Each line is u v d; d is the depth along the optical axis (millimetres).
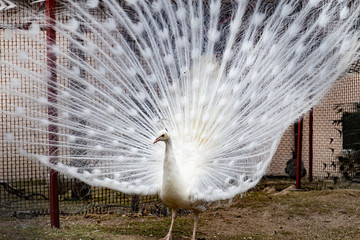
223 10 4297
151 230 4301
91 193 4836
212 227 4465
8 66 4062
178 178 3740
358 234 4242
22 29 4039
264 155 3975
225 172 3955
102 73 4129
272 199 5355
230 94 4129
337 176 6148
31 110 3922
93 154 4023
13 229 4055
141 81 4355
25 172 4734
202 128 4066
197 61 4219
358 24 4047
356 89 5965
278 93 4102
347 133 6043
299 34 4195
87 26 4133
